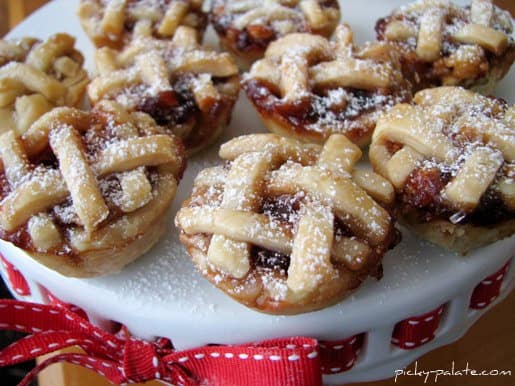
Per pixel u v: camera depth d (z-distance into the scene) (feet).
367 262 0.80
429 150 0.87
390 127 0.89
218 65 1.07
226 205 0.82
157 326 0.85
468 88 1.08
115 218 0.86
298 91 1.01
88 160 0.87
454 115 0.91
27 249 0.85
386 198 0.84
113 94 1.03
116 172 0.88
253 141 0.89
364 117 1.00
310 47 1.06
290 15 1.19
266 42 1.18
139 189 0.86
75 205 0.83
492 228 0.86
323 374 0.90
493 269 0.90
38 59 1.07
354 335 0.86
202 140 1.06
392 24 1.12
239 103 1.17
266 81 1.06
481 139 0.87
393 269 0.88
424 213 0.86
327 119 1.01
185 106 1.03
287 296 0.78
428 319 0.88
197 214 0.82
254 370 0.80
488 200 0.84
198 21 1.22
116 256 0.87
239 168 0.85
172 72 1.05
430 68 1.08
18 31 1.29
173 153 0.91
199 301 0.86
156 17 1.20
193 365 0.84
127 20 1.20
